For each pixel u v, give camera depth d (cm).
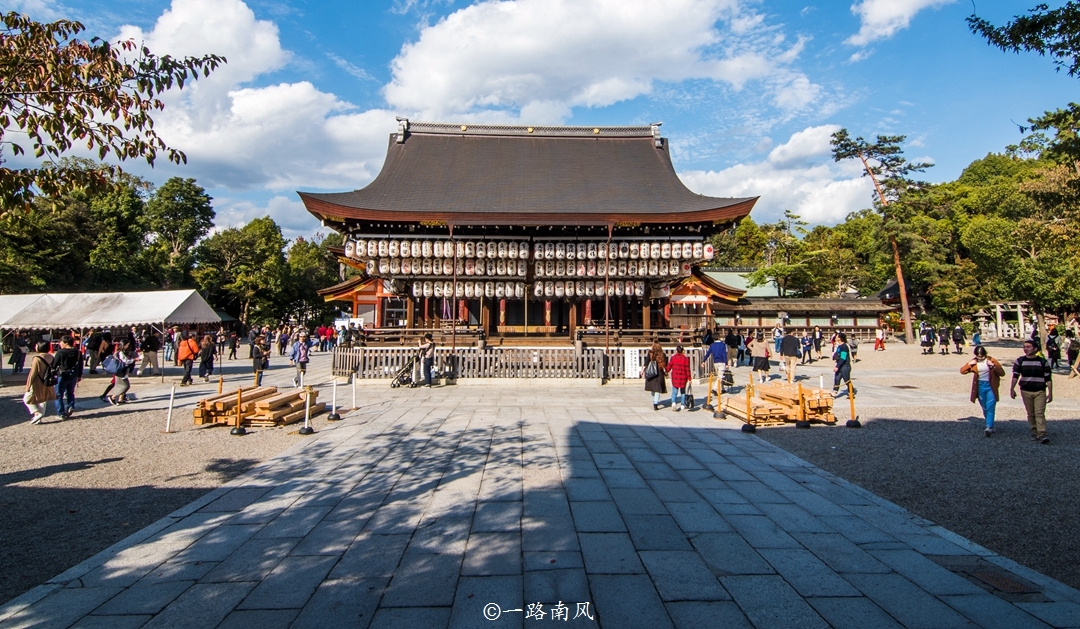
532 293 2358
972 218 5288
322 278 7344
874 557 515
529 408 1455
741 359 3128
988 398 1091
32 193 564
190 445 1005
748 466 857
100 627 392
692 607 419
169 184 6438
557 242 2256
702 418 1308
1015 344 4169
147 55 600
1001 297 4359
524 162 2783
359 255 2198
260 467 844
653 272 2267
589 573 476
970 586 457
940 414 1370
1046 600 433
